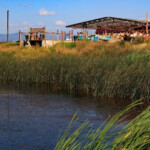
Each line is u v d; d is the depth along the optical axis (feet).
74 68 46.42
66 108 30.45
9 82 51.67
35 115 27.07
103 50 65.41
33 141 19.20
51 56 57.36
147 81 34.78
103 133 11.63
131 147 10.69
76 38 118.01
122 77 37.27
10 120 25.03
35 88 44.88
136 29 121.80
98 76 39.73
